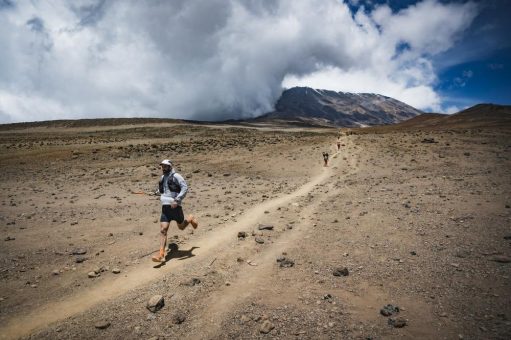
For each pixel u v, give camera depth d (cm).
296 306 450
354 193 1312
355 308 436
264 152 3206
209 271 585
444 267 537
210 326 412
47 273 604
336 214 960
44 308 473
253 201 1277
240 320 421
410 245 654
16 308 475
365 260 596
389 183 1526
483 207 902
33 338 398
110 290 528
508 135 3328
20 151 2978
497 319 381
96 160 2652
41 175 2089
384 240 696
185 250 715
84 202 1309
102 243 778
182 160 2719
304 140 4478
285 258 632
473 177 1502
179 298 487
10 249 736
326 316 420
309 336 380
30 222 980
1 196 1447
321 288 499
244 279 549
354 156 2831
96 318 441
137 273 595
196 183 1856
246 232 830
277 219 955
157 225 940
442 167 1967
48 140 4656
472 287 464
